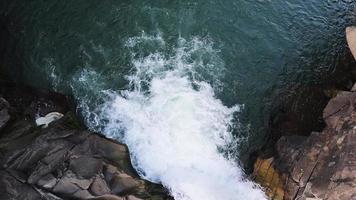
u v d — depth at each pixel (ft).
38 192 67.10
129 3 98.22
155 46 94.02
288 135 85.20
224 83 92.07
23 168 70.54
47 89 86.84
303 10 105.60
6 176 67.97
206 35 97.09
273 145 85.71
